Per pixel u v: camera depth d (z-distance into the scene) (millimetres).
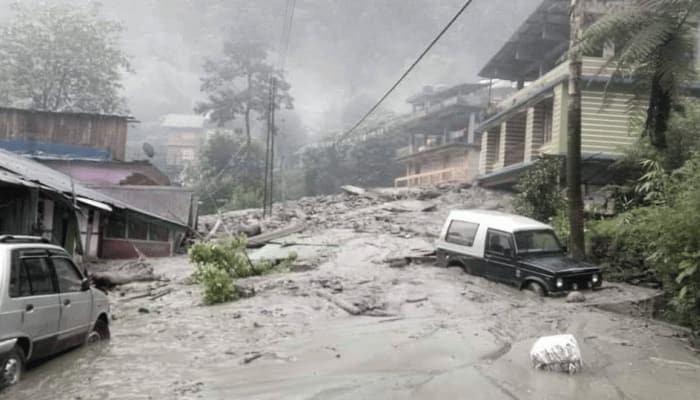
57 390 5699
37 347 6199
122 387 5797
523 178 18750
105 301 8320
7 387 5676
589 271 11828
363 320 9539
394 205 29859
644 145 15477
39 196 15672
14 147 30016
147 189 24531
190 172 52031
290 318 9742
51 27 38125
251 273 15109
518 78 33719
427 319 9445
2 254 5977
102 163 27922
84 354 7281
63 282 7070
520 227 12945
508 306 10453
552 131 22156
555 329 8562
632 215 13250
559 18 25891
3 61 37000
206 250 14586
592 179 21562
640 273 12656
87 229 19766
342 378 6000
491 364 6520
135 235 22344
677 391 5664
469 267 13727
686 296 8930
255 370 6453
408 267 15188
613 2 12539
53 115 30578
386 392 5453
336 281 12984
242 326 9180
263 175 50812
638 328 8781
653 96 12406
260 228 26297
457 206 28094
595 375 6160
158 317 10195
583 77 20750
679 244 8719
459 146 40125
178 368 6613
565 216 16406
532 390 5562
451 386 5645
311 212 31734
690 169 11117
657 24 10633
